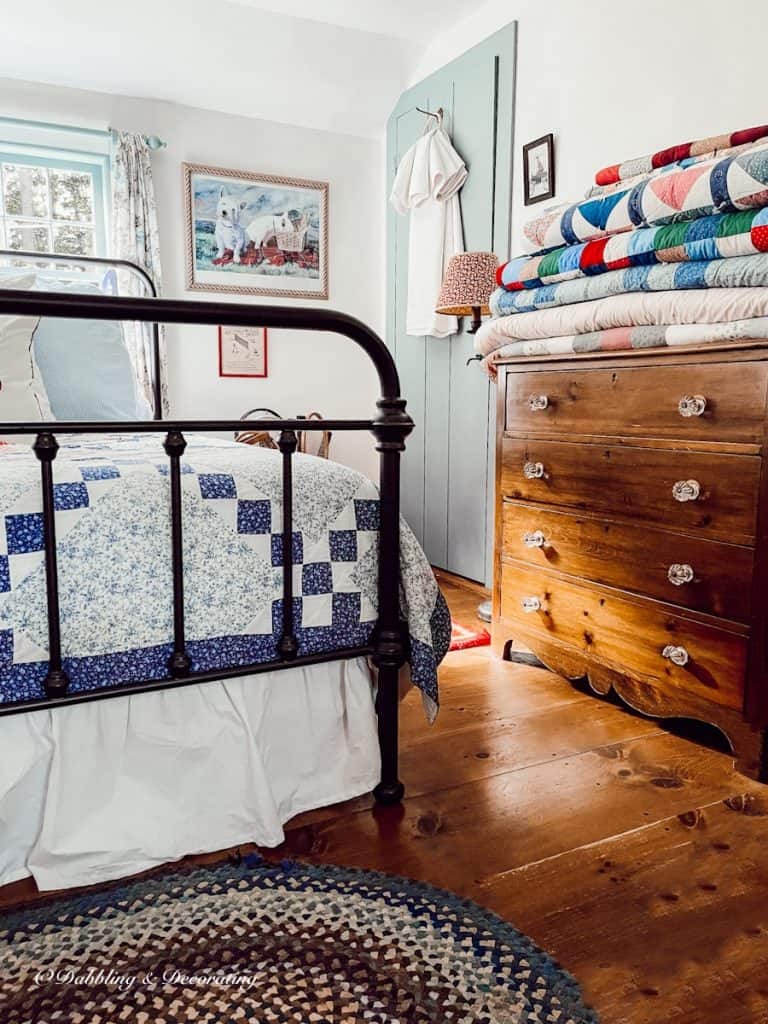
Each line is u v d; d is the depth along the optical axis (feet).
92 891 3.61
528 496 6.49
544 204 8.42
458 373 10.02
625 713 5.91
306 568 4.15
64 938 3.28
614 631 5.66
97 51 9.46
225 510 3.92
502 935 3.33
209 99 10.68
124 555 3.67
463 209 9.75
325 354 11.98
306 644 4.18
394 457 4.24
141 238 10.31
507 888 3.69
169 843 3.83
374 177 12.07
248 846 4.03
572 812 4.42
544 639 6.44
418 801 4.54
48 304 3.35
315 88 10.62
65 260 8.96
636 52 7.16
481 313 8.52
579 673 6.08
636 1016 2.90
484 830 4.22
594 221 5.46
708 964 3.19
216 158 11.00
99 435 6.88
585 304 5.60
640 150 7.20
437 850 4.02
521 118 8.67
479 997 2.98
